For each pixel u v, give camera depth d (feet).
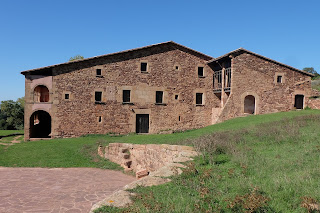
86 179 31.17
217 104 76.48
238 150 26.71
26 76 63.21
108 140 55.98
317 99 68.28
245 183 17.37
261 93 67.87
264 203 14.08
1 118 167.22
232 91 65.87
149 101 70.44
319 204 13.75
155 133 70.69
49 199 22.25
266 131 34.86
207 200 15.35
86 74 66.03
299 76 71.31
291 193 15.46
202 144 27.99
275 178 17.81
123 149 41.14
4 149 50.34
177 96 72.90
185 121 73.31
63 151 47.37
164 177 20.43
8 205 20.40
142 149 37.88
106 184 28.81
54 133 63.98
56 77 64.08
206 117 75.25
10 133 82.12
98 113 66.69
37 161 40.60
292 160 22.11
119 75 68.33
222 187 17.46
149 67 70.59
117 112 68.08
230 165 22.24
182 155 26.91
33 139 63.21
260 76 67.97
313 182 16.65
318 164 20.24
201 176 19.58
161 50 71.67
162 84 71.56
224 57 68.18
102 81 67.05
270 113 65.98
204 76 75.46
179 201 15.47
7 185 27.14
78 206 20.38
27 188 26.03
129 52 69.05
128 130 68.80
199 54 75.15
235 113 65.77
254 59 67.67
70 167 38.34
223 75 70.59
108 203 15.89
